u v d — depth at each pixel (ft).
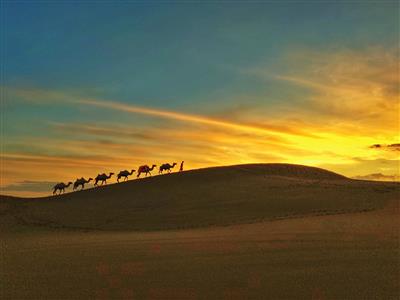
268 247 52.54
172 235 67.05
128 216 106.01
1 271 45.83
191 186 138.82
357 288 37.19
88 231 90.17
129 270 44.50
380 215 77.82
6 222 108.68
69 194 159.84
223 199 113.09
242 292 36.94
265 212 94.12
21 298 36.96
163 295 36.81
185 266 45.32
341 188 116.16
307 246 52.31
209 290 37.68
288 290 37.14
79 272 44.39
